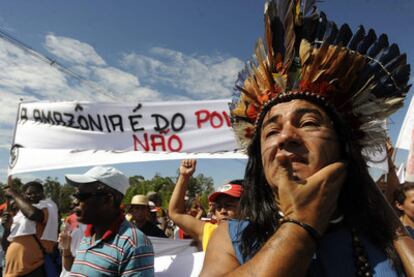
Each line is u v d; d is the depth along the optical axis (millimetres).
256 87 1136
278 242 807
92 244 2344
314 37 1169
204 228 2826
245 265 809
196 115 3539
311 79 1046
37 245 3922
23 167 3637
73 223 3684
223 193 2723
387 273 953
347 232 1017
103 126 3650
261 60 1160
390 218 1094
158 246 3557
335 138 1016
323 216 842
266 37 1134
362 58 1079
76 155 3594
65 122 3689
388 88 1116
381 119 1121
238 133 1250
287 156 955
